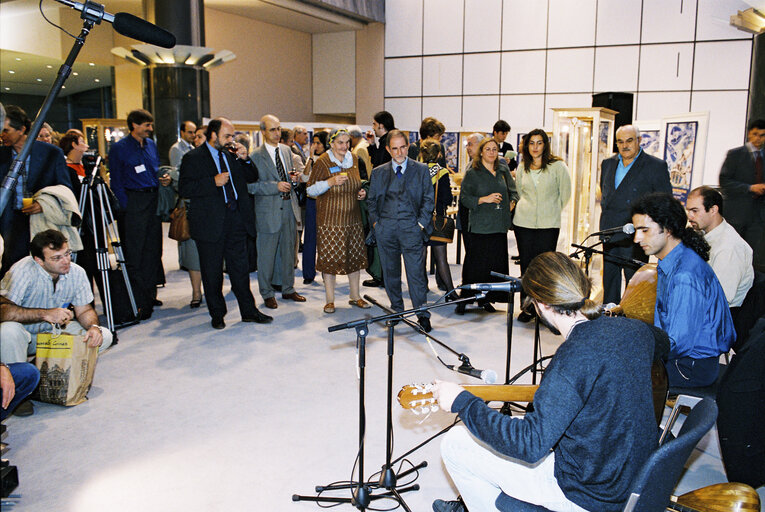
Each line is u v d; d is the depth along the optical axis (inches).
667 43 404.8
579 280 63.1
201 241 174.1
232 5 438.3
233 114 482.0
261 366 151.6
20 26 427.8
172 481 100.3
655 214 100.7
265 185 193.9
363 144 225.8
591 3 422.9
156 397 133.1
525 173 183.3
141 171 185.2
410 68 494.9
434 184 197.3
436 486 100.4
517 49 451.8
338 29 528.7
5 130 148.4
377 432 117.6
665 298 102.0
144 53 329.7
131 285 189.0
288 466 105.3
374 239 179.6
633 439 58.4
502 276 101.0
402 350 163.5
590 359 58.4
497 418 62.0
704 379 99.8
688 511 77.2
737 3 380.5
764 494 97.0
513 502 69.7
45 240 125.8
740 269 115.6
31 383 115.2
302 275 259.4
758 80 218.2
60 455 108.3
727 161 186.9
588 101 433.1
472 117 475.8
